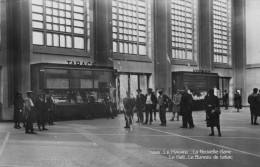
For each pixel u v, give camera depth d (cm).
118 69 2667
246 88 3775
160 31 2938
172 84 2938
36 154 885
